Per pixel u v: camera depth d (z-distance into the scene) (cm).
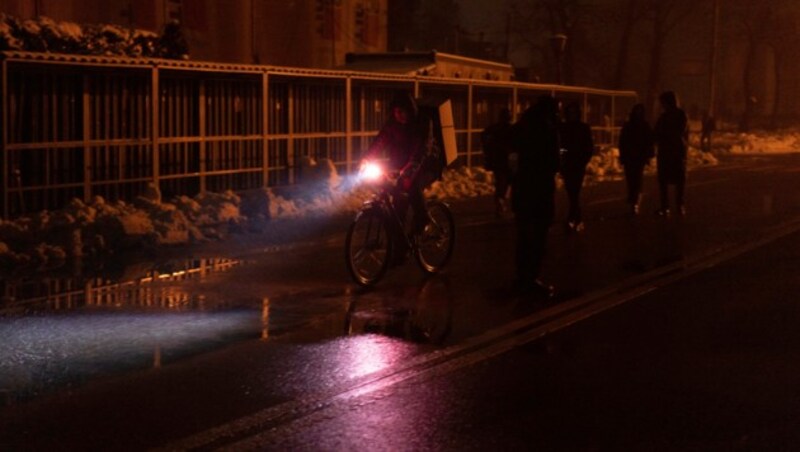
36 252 1216
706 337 848
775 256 1302
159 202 1509
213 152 1769
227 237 1441
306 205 1741
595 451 563
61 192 1491
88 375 711
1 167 1362
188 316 911
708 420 620
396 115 1083
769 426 608
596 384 703
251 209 1658
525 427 605
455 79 2402
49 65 1416
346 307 962
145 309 941
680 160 1733
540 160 1034
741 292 1052
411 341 826
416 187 1090
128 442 570
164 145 1672
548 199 1038
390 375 720
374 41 3906
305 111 1991
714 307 973
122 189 1598
